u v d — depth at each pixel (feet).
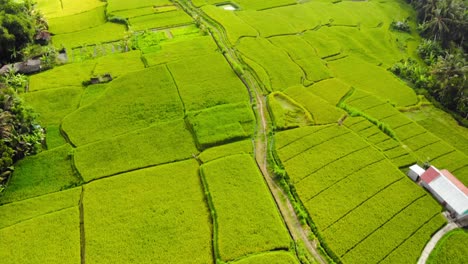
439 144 155.12
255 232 115.14
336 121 163.73
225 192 127.85
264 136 155.94
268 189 131.23
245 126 159.43
